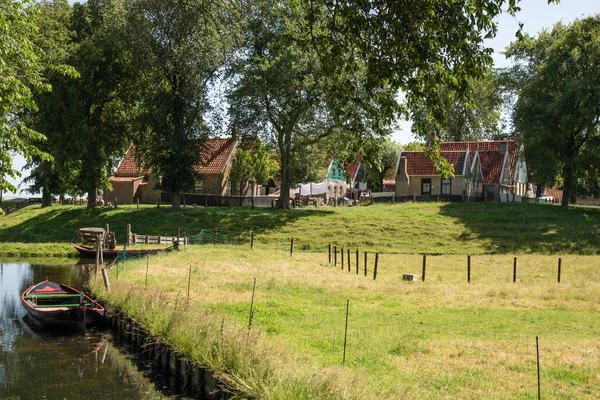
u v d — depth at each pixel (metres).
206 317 15.96
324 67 10.80
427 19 9.72
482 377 12.09
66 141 54.81
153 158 58.09
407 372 12.40
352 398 10.04
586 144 57.56
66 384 14.57
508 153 77.31
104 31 51.84
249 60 54.62
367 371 12.38
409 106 10.88
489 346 14.77
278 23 50.44
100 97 58.75
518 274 31.31
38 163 63.56
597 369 12.66
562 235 48.53
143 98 55.81
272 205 65.31
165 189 58.06
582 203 91.44
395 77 10.41
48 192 71.62
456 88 10.36
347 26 10.38
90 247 46.44
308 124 56.41
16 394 13.74
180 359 14.38
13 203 85.38
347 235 50.25
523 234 49.03
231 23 17.61
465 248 46.22
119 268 30.67
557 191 106.12
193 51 44.06
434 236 49.25
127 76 57.72
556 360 13.41
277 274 29.56
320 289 24.61
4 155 20.14
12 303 25.75
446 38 9.73
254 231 52.19
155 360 16.08
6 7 20.86
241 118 56.44
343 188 88.19
